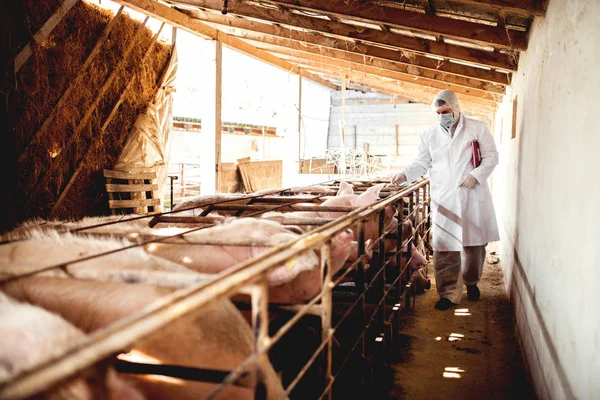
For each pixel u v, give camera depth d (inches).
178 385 70.3
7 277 70.0
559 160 100.3
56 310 69.4
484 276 243.3
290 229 100.5
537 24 148.3
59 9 213.0
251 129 546.0
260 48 378.6
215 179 316.8
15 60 191.9
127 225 114.2
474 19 184.9
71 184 237.0
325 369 76.1
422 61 265.3
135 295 68.2
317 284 92.7
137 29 268.8
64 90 226.4
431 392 123.6
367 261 148.9
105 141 257.3
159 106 290.7
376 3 189.5
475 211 189.5
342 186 158.1
